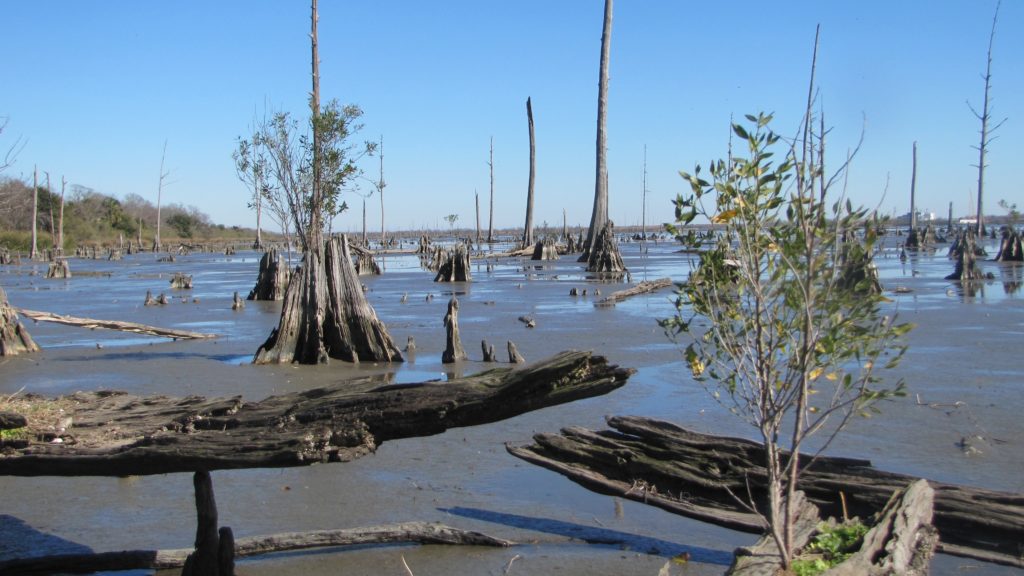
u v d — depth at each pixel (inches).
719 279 207.6
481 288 1256.8
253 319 870.4
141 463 213.9
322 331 581.9
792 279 196.7
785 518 196.5
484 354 568.1
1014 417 369.7
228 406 241.3
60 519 267.7
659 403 415.8
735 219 200.7
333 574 223.3
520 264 1963.6
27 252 2883.9
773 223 198.8
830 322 195.6
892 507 210.7
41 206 3267.7
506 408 205.2
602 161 1763.0
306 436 206.7
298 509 273.6
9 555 237.3
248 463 207.0
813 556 197.5
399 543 243.3
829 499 237.5
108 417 257.1
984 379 460.1
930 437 338.3
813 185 189.2
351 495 287.1
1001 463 301.0
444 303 1013.2
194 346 673.6
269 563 231.8
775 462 201.3
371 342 579.8
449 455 333.1
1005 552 212.1
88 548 243.1
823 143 188.4
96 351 649.6
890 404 400.2
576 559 228.7
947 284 1154.0
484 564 227.0
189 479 309.1
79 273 1813.5
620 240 4055.1
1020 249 1694.1
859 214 189.3
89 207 4018.2
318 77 737.0
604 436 282.7
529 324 745.0
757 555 197.8
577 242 2753.4
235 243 4638.3
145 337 733.9
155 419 249.3
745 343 205.5
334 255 587.2
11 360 608.4
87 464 219.1
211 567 207.2
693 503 251.8
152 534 253.9
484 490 289.9
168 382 504.7
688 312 849.5
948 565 214.5
